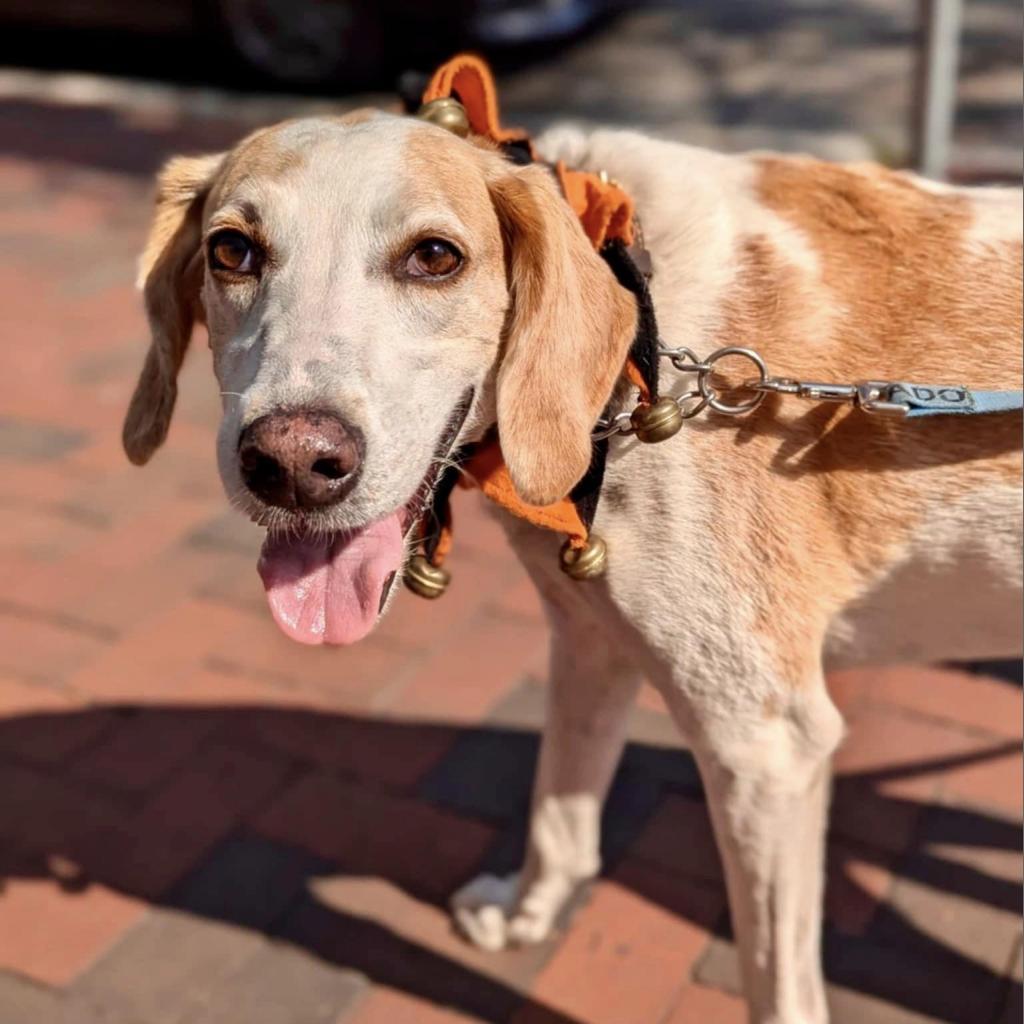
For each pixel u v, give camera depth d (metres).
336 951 0.60
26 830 0.67
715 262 0.47
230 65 2.00
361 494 0.40
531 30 1.94
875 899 0.62
